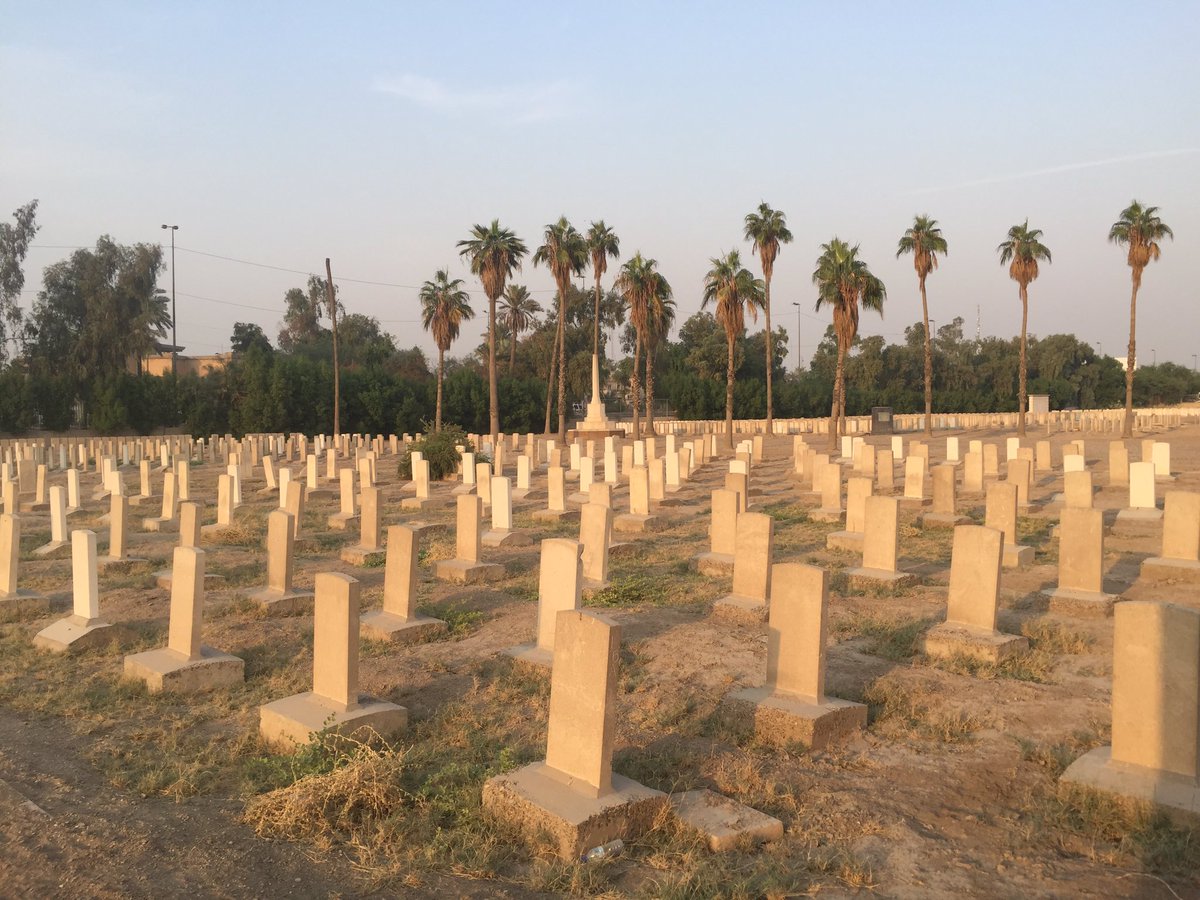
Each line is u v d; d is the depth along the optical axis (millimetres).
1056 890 4371
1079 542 10008
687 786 5684
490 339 42875
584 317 88375
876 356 96812
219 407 59594
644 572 12625
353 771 5551
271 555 11234
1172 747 5082
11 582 11367
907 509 18641
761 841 4945
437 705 7508
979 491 20594
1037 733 6320
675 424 64875
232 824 5387
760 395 74250
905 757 6051
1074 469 19359
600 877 4551
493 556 14242
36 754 6711
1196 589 10523
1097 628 9008
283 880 4648
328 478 29672
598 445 43688
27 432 54656
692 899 4340
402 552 9766
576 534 16531
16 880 4664
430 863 4801
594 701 5180
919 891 4387
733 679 7633
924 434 50688
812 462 24406
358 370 64250
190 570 8375
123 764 6496
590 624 5234
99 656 9344
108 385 55812
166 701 7895
